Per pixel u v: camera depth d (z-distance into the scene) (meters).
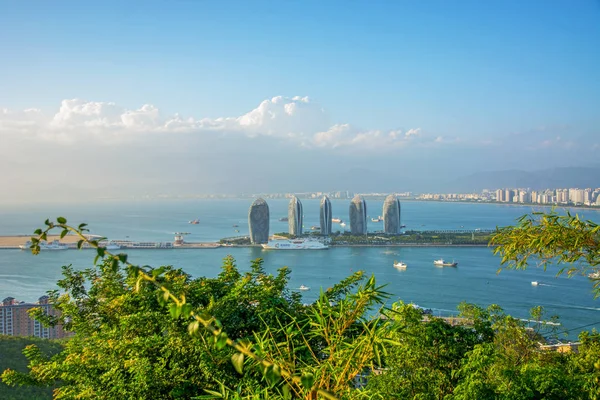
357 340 6.59
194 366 11.55
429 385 13.44
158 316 12.57
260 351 6.26
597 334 16.81
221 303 12.84
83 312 14.60
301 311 14.19
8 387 28.16
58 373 12.55
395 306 11.12
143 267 3.70
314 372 6.62
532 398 12.09
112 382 11.55
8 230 194.50
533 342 16.39
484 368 12.24
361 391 7.05
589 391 11.48
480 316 16.75
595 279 7.17
